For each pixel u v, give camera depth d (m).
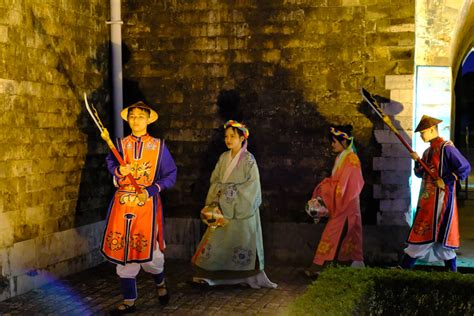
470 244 7.35
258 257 5.66
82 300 5.37
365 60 6.44
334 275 3.99
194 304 5.23
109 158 5.16
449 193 5.61
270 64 6.67
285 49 6.62
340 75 6.51
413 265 5.81
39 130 5.77
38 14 5.75
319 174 6.61
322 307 3.32
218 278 5.63
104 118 6.86
